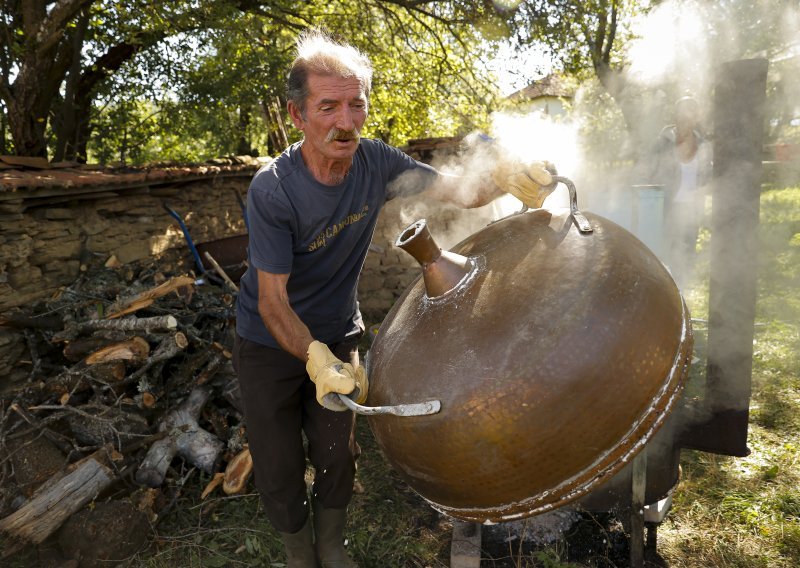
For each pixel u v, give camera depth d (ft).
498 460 4.16
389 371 4.81
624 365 4.05
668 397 4.23
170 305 10.96
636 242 4.75
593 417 4.01
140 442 8.87
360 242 6.50
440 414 4.27
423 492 4.85
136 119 29.55
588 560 7.06
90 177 12.07
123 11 21.13
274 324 5.46
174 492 8.72
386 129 40.83
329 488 6.57
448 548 7.61
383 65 34.60
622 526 7.32
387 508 8.54
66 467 8.23
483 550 7.36
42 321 10.14
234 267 14.78
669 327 4.32
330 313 6.55
